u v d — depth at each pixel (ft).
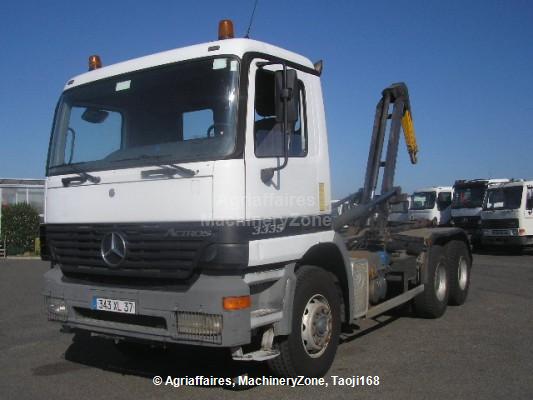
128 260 15.29
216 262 13.99
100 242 15.92
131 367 19.58
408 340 22.45
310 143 17.35
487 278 41.78
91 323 16.11
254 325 14.60
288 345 16.15
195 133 15.12
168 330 14.49
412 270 25.55
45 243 18.15
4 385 17.72
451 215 76.69
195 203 14.35
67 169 17.25
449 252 29.01
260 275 15.16
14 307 33.12
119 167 15.92
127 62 17.44
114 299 15.42
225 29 16.07
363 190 27.63
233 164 14.24
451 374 17.80
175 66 16.05
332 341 17.81
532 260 56.65
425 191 85.51
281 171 15.85
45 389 17.25
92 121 17.40
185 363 19.97
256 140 15.01
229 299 13.87
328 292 17.70
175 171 14.70
